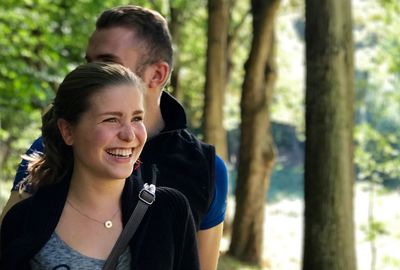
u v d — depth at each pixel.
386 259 14.13
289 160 44.62
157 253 2.10
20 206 2.13
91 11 14.11
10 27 11.08
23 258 2.04
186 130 2.58
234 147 40.56
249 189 14.30
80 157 2.08
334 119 5.73
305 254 5.94
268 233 22.12
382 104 14.50
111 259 2.04
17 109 11.83
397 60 14.38
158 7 17.00
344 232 5.82
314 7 5.71
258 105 13.99
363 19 15.63
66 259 2.04
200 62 22.22
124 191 2.13
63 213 2.10
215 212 2.58
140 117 2.10
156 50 2.57
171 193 2.18
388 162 13.27
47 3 12.13
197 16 20.30
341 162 5.77
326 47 5.70
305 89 5.86
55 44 12.19
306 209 5.90
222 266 13.41
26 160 2.45
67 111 2.08
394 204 22.45
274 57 14.09
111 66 2.08
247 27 20.92
